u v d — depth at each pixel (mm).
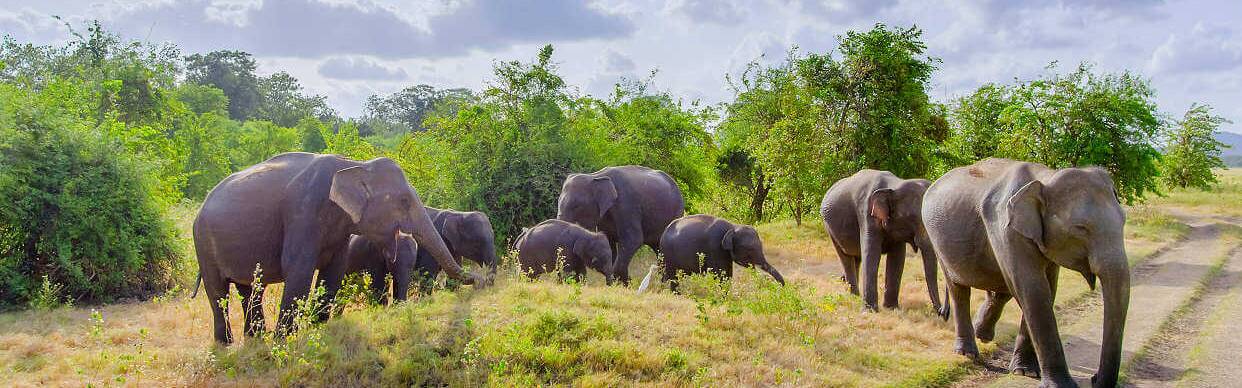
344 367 6395
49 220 11375
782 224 22844
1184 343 8484
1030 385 6703
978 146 24859
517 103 19562
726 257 12266
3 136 11195
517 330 6980
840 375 6801
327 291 8469
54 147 11766
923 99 20766
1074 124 21641
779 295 8523
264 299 9625
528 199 18250
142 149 18453
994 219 6414
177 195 18172
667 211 15078
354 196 7797
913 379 6895
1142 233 20375
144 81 26656
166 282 12750
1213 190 40250
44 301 10391
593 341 6891
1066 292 11383
